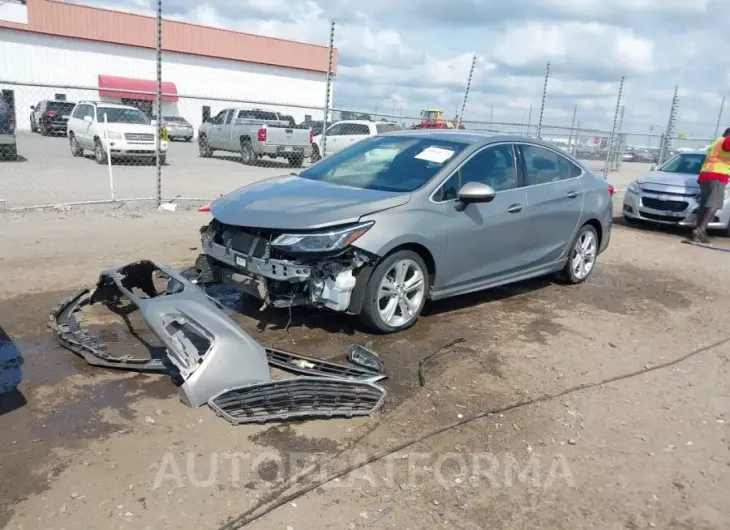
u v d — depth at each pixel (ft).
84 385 13.20
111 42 129.49
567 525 9.84
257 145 63.72
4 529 8.84
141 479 10.13
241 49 143.74
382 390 13.42
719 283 26.16
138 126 57.41
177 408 12.42
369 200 16.26
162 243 26.21
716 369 16.48
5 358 14.28
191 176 52.39
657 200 37.86
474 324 18.53
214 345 13.07
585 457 11.78
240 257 15.96
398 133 20.94
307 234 15.07
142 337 15.92
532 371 15.39
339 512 9.68
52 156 62.69
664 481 11.18
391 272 16.51
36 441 11.03
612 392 14.61
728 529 9.97
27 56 121.60
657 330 19.35
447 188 17.63
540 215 20.49
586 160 82.23
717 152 34.53
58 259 22.68
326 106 38.42
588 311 20.75
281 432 11.78
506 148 19.90
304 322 17.51
